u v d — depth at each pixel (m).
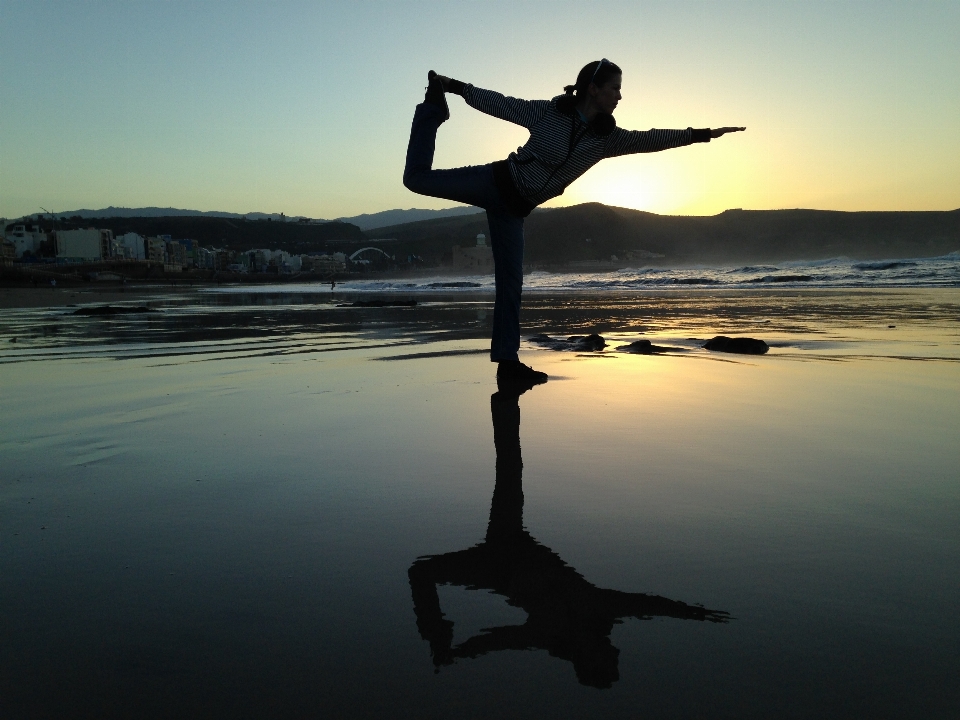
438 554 1.73
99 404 4.06
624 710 1.08
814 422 3.35
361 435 3.15
